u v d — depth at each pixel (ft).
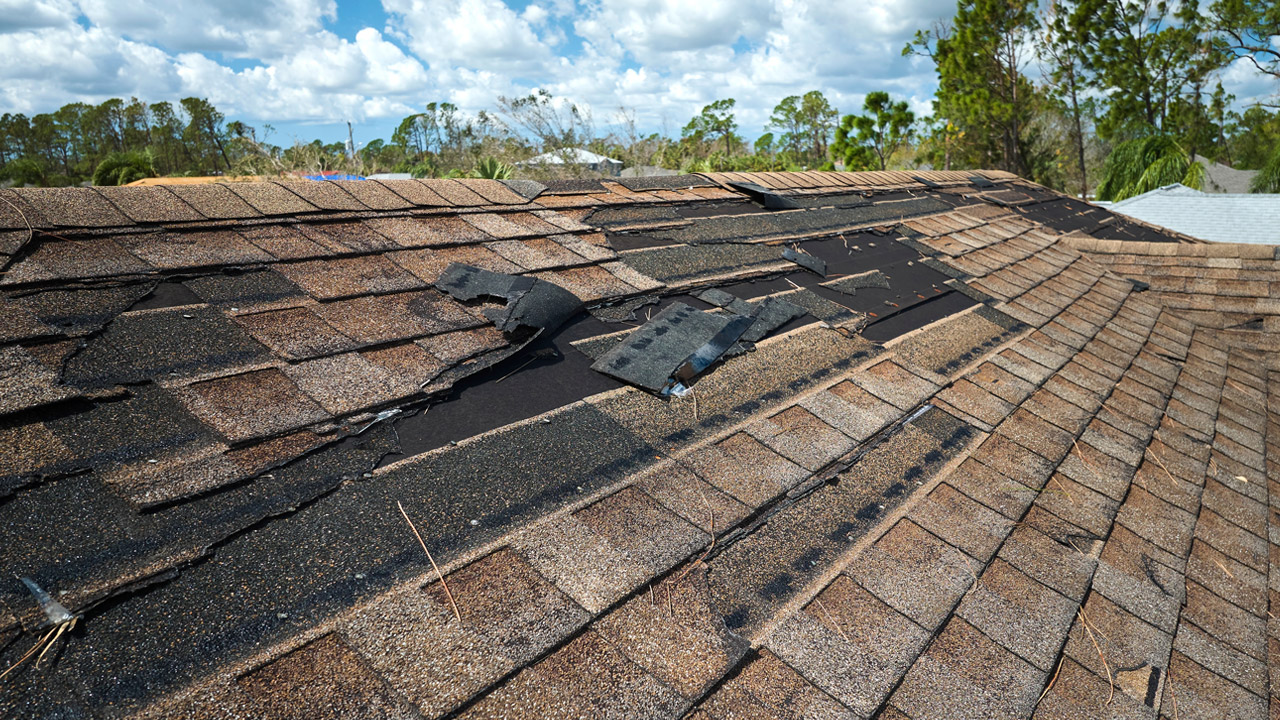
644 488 12.64
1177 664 12.50
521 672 8.75
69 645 7.84
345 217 19.39
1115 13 119.34
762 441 14.88
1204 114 127.13
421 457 12.25
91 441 10.51
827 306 22.49
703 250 24.30
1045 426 18.98
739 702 9.21
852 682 9.91
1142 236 50.34
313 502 10.75
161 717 7.30
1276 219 80.48
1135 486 17.69
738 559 11.57
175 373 12.34
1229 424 23.07
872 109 155.02
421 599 9.39
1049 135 147.64
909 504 14.23
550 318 17.16
